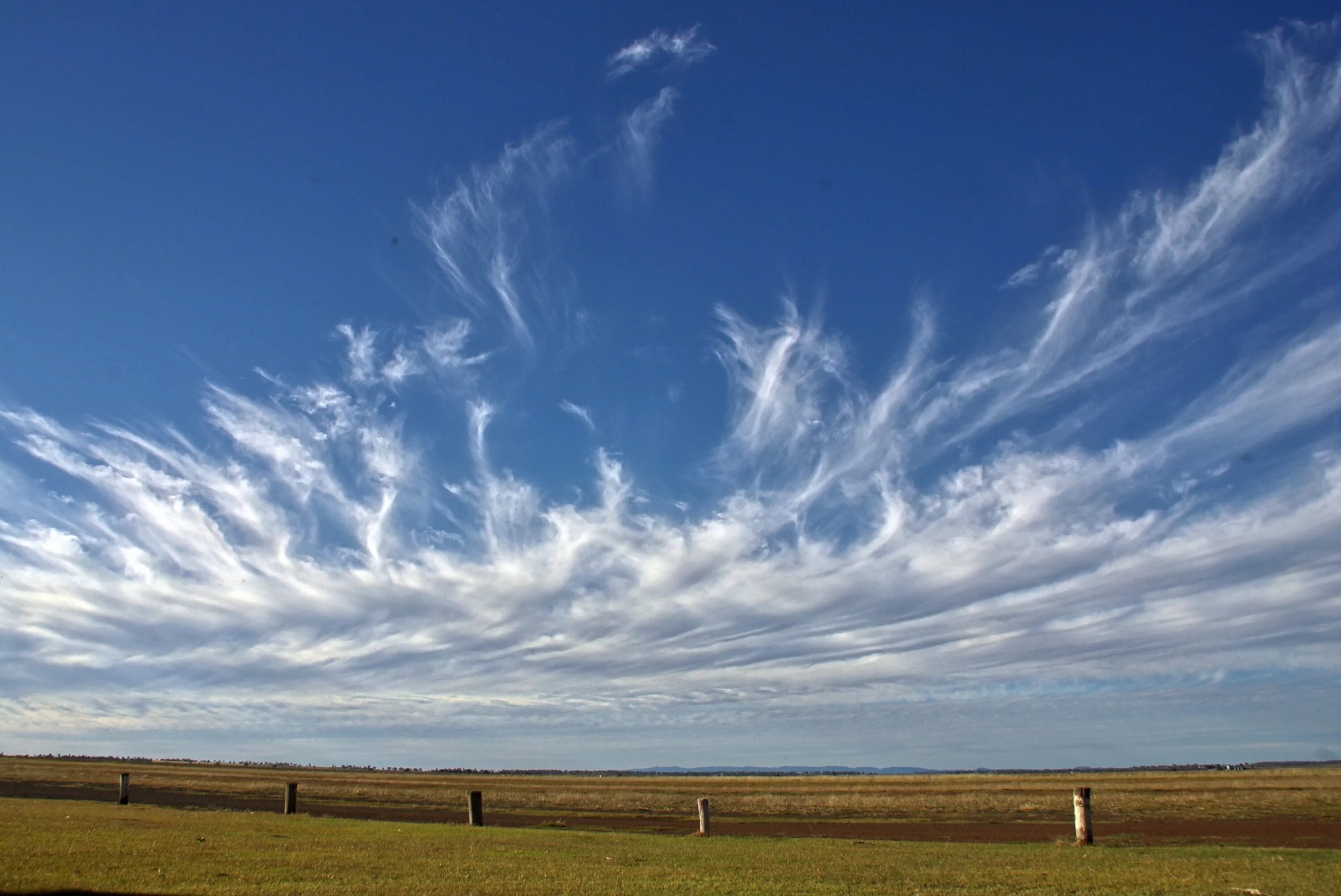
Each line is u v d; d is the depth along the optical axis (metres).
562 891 15.25
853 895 15.29
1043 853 23.08
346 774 133.25
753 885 16.42
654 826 37.72
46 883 14.12
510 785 81.81
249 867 17.31
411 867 18.17
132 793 55.47
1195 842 29.20
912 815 45.44
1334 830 33.78
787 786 83.56
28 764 92.12
